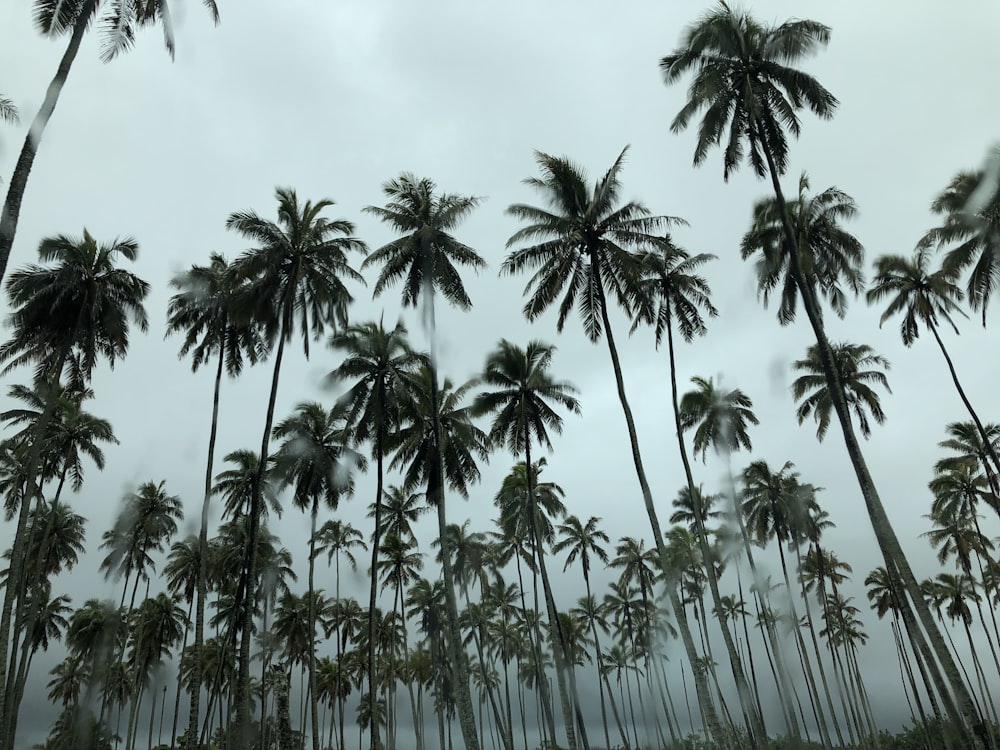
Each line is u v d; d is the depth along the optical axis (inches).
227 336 1339.8
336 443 1600.6
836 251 1132.5
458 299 1235.9
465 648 2556.6
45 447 1517.0
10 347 1234.0
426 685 3041.3
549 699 1862.7
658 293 1355.8
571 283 1160.8
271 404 1122.0
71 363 1248.8
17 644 1454.2
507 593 2596.0
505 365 1416.1
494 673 2955.2
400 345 1338.6
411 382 1321.4
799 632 2110.0
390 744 2423.7
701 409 1690.5
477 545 2201.0
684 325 1331.2
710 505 2062.0
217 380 1325.0
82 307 1159.0
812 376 1510.8
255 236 1160.8
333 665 3075.8
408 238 1196.5
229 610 2245.3
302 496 1558.8
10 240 538.0
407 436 1423.5
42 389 1339.8
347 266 1213.7
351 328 1331.2
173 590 1998.0
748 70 968.3
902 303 1381.6
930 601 2347.4
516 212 1125.1
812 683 2038.6
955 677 768.3
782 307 1168.2
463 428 1403.8
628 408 1079.6
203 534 1250.6
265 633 2010.3
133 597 2062.0
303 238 1182.3
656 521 1035.9
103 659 838.5
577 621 2751.0
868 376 1512.1
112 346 1254.9
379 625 2672.2
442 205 1250.6
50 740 2146.9
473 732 1037.8
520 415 1409.9
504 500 1878.7
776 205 1166.3
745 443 1683.1
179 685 2349.9
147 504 1879.9
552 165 1120.8
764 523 1926.7
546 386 1416.1
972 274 1133.7
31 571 1850.4
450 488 1409.9
